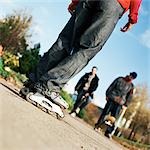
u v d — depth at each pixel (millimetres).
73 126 5770
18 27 25172
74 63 4582
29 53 19438
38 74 4660
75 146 2670
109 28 4578
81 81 11422
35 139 1951
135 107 29000
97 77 11406
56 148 2020
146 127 29516
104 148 4371
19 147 1579
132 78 10078
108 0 4492
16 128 1978
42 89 4523
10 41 25156
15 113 2545
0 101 2836
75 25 4629
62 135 2947
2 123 1935
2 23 25094
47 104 4535
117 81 10062
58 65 4586
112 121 10234
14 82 10320
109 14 4531
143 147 16078
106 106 10281
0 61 9883
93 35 4539
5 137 1655
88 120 20422
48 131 2631
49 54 4680
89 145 3510
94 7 4578
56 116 4719
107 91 10242
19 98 4297
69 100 17906
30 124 2416
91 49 4590
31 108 3807
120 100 10086
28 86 4602
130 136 28766
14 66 15188
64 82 4617
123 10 4660
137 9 4836
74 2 4957
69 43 4668
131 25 4969
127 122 28188
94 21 4539
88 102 11500
